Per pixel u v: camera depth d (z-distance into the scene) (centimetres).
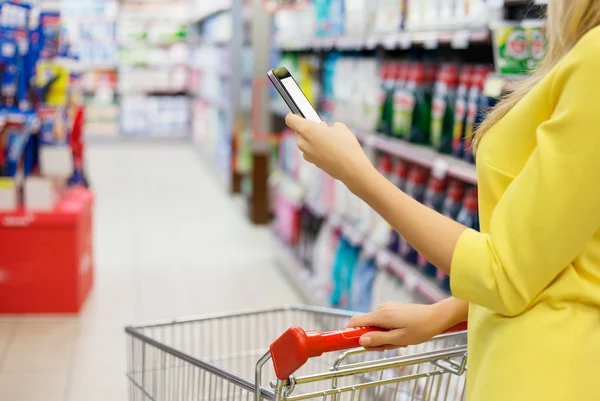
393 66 369
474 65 305
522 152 111
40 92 439
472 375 118
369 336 128
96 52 1219
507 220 104
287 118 122
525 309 109
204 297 459
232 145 775
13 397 320
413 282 318
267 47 602
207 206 738
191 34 1255
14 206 410
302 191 503
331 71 472
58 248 412
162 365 191
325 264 441
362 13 395
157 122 1240
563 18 105
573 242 101
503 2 261
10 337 387
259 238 615
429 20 321
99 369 352
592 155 97
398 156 369
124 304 441
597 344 107
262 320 397
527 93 112
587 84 97
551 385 106
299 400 132
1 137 412
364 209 385
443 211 319
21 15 419
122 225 644
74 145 480
